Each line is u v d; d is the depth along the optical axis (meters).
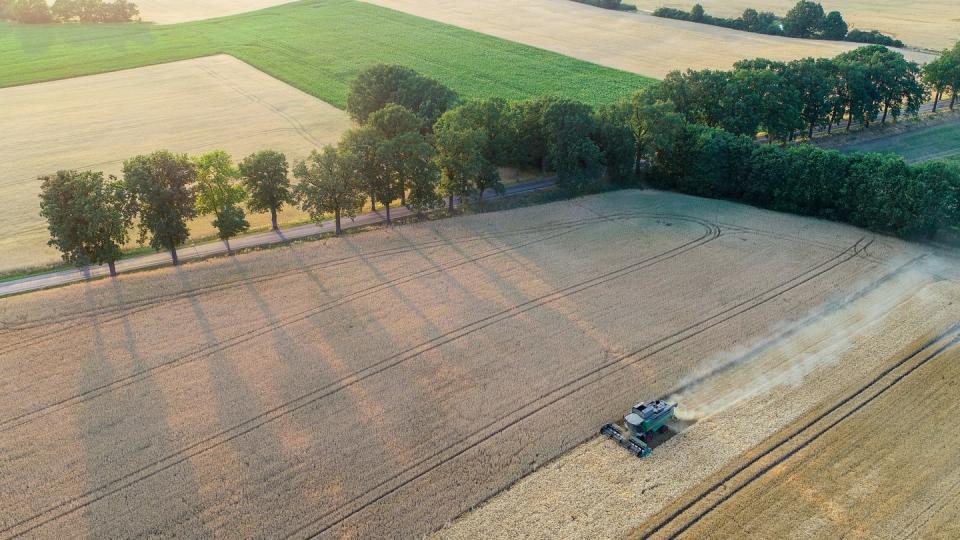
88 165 115.19
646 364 64.06
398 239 89.31
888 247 86.31
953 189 84.81
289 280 78.31
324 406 58.44
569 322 70.75
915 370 62.28
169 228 79.38
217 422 56.62
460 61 174.38
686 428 56.00
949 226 85.94
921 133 133.00
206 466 52.22
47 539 46.34
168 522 47.53
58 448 53.97
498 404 58.69
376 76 120.88
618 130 104.75
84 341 66.81
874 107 128.38
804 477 50.56
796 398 59.09
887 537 45.38
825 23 194.12
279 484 50.56
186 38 193.38
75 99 147.50
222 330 68.75
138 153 120.56
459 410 58.00
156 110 142.25
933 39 191.12
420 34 199.00
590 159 100.81
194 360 64.31
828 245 87.19
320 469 51.84
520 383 61.38
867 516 47.03
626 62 174.88
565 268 82.06
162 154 80.38
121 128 132.25
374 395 59.78
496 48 185.88
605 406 58.53
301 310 72.38
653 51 184.38
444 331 69.00
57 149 121.69
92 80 159.62
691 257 84.69
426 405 58.56
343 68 168.88
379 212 98.62
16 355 64.62
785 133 118.38
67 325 69.12
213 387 60.69
